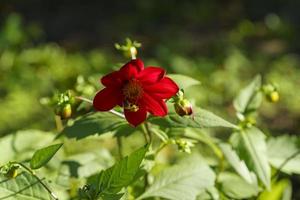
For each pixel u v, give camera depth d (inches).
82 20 511.2
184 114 120.8
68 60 417.4
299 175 263.1
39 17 514.3
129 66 118.0
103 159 157.2
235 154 146.4
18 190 117.3
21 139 164.2
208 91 376.2
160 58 437.7
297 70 419.8
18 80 380.8
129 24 506.0
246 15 521.7
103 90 120.3
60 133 138.6
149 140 138.3
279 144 154.5
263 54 450.6
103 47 466.6
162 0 531.8
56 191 143.9
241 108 148.3
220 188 151.3
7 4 523.5
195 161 143.9
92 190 113.1
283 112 366.3
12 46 425.4
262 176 136.0
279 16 516.1
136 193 144.5
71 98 132.4
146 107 120.8
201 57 442.9
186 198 136.6
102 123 132.6
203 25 507.2
